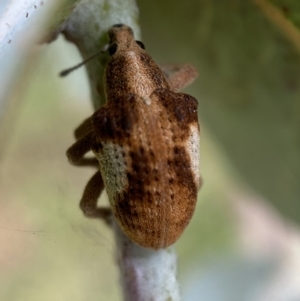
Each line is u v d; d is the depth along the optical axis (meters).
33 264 0.05
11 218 0.05
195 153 0.05
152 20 0.06
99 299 0.05
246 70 0.05
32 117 0.06
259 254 0.06
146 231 0.05
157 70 0.05
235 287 0.06
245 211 0.06
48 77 0.06
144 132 0.05
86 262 0.05
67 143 0.06
